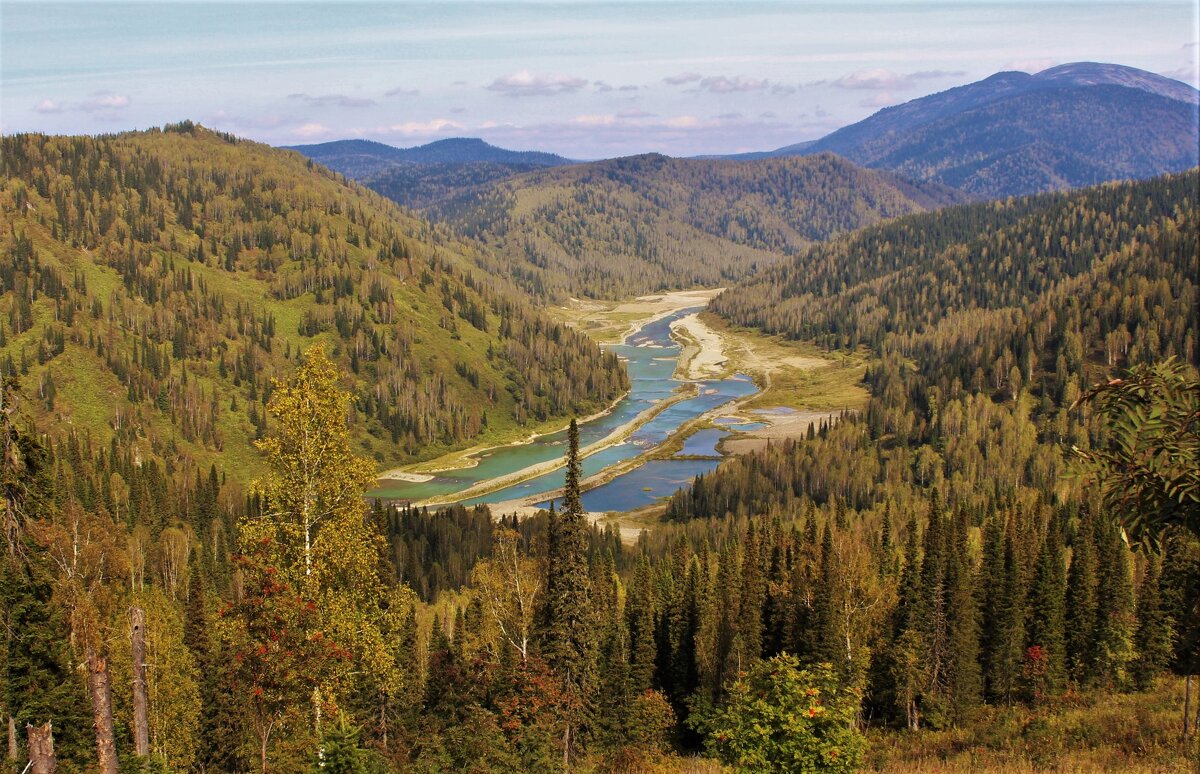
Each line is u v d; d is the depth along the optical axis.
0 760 37.31
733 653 69.69
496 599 59.62
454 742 41.19
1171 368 15.44
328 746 31.45
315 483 35.94
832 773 28.05
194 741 52.72
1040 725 52.19
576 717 52.53
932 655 69.88
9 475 36.78
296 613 31.39
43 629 40.66
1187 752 38.53
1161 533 15.54
